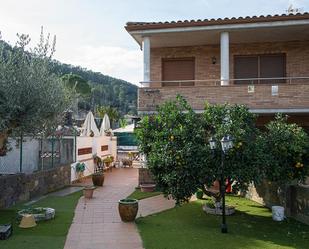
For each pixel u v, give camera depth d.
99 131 25.72
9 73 9.23
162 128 10.63
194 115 10.47
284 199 11.39
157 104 13.84
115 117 49.41
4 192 12.00
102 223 10.09
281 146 10.41
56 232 9.06
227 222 10.34
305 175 10.84
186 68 16.81
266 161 10.01
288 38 15.57
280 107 13.21
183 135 9.90
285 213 11.28
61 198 14.03
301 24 13.49
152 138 10.88
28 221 9.53
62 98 10.80
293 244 8.30
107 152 25.73
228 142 9.05
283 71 16.08
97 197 14.25
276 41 16.05
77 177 19.11
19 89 9.25
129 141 37.22
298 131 10.80
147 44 14.61
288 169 10.65
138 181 17.62
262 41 16.06
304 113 13.71
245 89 13.46
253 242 8.38
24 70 9.54
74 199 13.82
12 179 12.52
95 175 17.12
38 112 9.65
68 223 10.01
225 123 9.95
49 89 10.10
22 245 7.95
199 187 10.10
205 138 10.13
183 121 10.37
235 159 9.77
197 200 13.55
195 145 9.78
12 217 10.55
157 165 10.07
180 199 10.16
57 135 13.65
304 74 15.80
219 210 11.24
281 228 9.78
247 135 10.12
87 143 21.17
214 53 16.52
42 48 10.32
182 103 10.83
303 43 15.86
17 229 9.27
